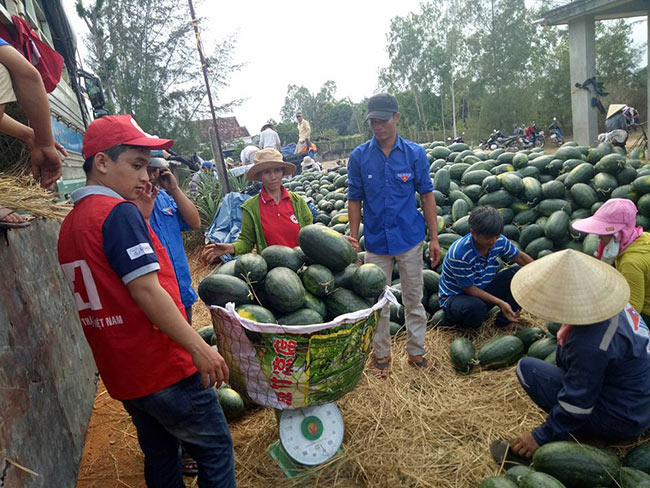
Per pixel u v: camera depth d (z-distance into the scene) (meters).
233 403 4.12
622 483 2.86
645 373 3.14
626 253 3.87
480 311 5.20
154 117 28.92
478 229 4.71
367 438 3.77
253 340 2.90
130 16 29.42
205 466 2.64
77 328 4.90
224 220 9.65
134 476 3.71
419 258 4.71
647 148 15.66
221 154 12.05
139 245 2.27
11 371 2.96
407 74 59.81
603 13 16.52
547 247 6.73
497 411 4.05
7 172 4.28
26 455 2.86
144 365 2.41
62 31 10.02
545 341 4.66
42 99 2.99
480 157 8.76
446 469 3.46
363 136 59.16
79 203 2.43
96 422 4.44
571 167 7.33
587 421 3.30
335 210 9.91
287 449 3.27
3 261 3.36
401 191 4.55
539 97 45.69
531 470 3.10
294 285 3.16
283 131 73.75
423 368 4.84
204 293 3.17
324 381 2.97
